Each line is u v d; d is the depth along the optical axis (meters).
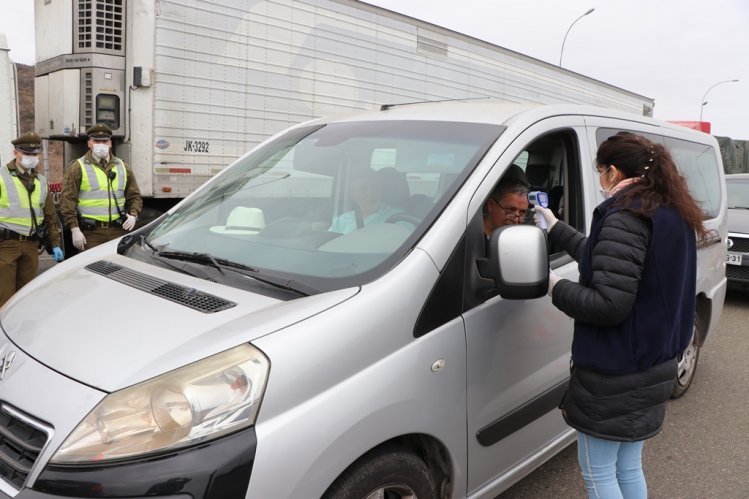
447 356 2.18
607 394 2.14
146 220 7.52
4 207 5.05
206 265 2.40
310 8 8.52
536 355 2.65
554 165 3.03
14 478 1.73
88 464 1.65
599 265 2.06
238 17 7.76
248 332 1.85
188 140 7.49
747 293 8.74
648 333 2.09
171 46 7.23
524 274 2.12
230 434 1.70
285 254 2.37
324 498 1.88
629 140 2.19
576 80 14.48
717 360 5.61
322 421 1.81
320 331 1.89
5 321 2.30
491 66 11.78
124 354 1.84
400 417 2.02
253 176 3.04
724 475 3.54
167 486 1.62
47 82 7.42
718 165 4.65
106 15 6.94
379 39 9.52
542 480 3.38
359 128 3.02
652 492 3.35
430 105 3.18
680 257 2.08
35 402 1.79
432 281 2.16
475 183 2.39
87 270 2.57
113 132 7.05
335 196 2.69
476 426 2.37
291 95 8.43
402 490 2.12
